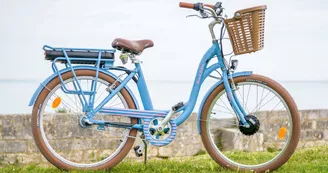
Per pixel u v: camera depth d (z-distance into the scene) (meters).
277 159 4.89
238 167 4.93
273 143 7.65
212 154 4.97
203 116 4.94
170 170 5.02
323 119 8.30
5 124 6.49
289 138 4.86
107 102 4.79
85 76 4.79
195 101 4.87
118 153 4.89
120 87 4.80
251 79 4.87
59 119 6.49
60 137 6.51
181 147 7.22
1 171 5.12
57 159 4.85
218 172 4.90
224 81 4.86
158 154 7.13
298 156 5.98
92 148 6.62
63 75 4.77
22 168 5.30
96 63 4.82
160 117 4.82
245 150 7.39
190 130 7.25
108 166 4.88
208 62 4.89
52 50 4.77
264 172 4.91
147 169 5.06
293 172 4.95
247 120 4.86
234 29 4.70
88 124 4.78
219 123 5.82
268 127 7.63
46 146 4.83
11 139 6.50
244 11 4.61
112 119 6.25
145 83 4.86
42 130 4.81
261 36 4.70
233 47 4.78
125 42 4.78
